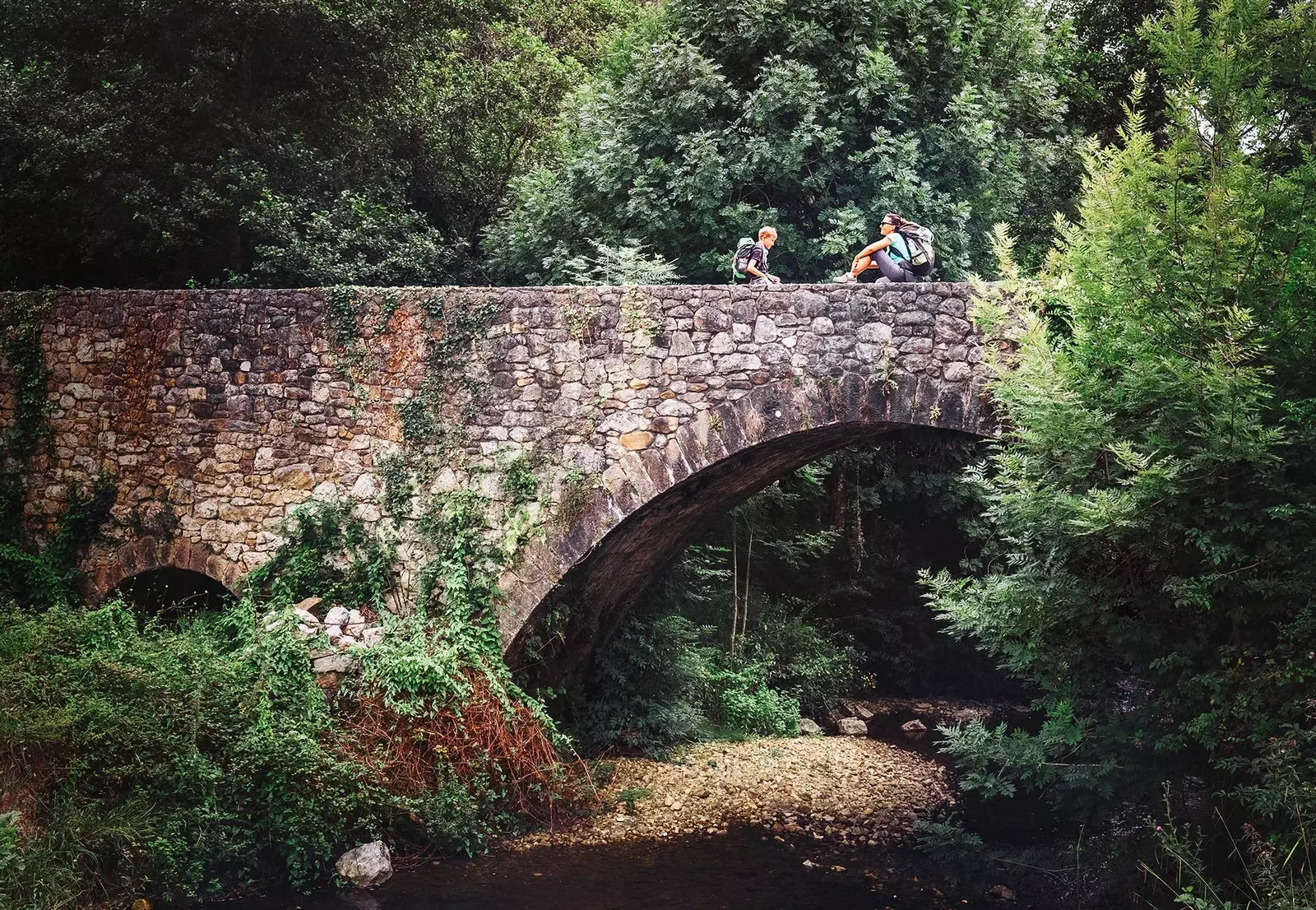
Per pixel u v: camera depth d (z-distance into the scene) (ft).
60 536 40.50
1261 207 24.43
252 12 52.01
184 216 52.70
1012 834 34.68
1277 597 24.49
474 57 75.25
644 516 36.04
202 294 39.11
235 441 38.58
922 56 46.70
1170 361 24.08
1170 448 24.72
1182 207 25.16
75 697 27.43
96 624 30.68
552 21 84.69
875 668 62.23
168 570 40.06
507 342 35.53
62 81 52.75
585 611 40.55
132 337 40.24
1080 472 25.86
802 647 55.88
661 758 43.37
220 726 28.96
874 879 30.37
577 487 34.65
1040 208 56.95
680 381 33.78
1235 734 24.71
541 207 52.03
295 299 37.93
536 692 39.06
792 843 33.53
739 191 47.24
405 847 31.50
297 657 31.73
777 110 45.68
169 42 53.47
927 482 61.05
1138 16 60.70
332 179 56.75
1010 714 56.70
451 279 56.80
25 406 41.57
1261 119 25.27
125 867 26.00
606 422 34.50
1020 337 26.21
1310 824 21.98
